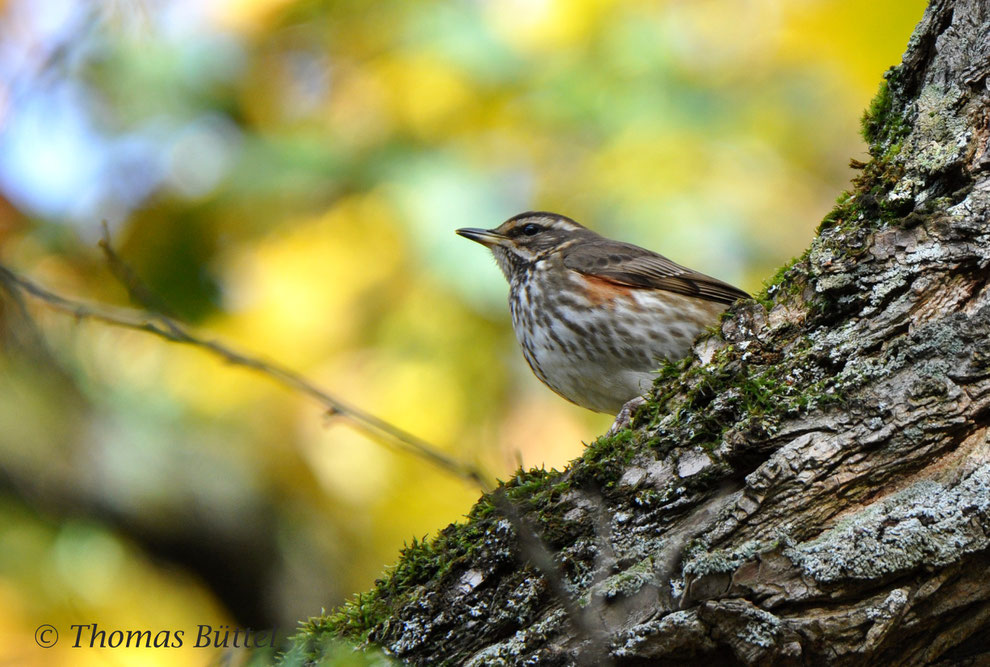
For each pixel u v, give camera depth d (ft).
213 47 44.75
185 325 29.04
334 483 43.37
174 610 45.42
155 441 45.47
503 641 18.35
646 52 43.52
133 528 45.55
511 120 43.75
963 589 16.33
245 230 43.83
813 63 44.60
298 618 46.14
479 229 39.29
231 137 45.34
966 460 16.65
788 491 16.94
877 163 19.12
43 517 44.75
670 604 17.07
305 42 45.52
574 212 42.09
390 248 42.50
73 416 44.75
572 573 18.30
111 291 43.65
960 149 18.02
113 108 44.04
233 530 45.83
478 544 19.15
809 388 17.74
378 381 42.37
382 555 44.68
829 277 18.30
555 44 43.75
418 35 43.65
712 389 18.86
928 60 19.39
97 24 42.45
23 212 43.80
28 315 29.09
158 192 44.04
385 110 44.16
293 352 42.73
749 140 43.75
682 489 18.06
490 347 42.24
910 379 17.02
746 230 42.01
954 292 17.30
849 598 16.15
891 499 16.63
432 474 42.80
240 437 44.73
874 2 42.34
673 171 42.22
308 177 43.01
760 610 16.07
